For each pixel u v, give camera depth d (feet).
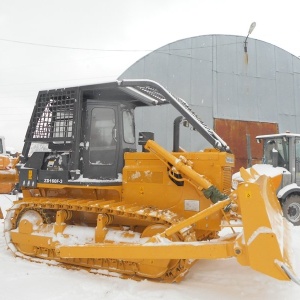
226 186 14.38
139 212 13.60
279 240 10.25
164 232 12.32
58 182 15.74
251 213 10.19
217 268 14.76
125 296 11.81
